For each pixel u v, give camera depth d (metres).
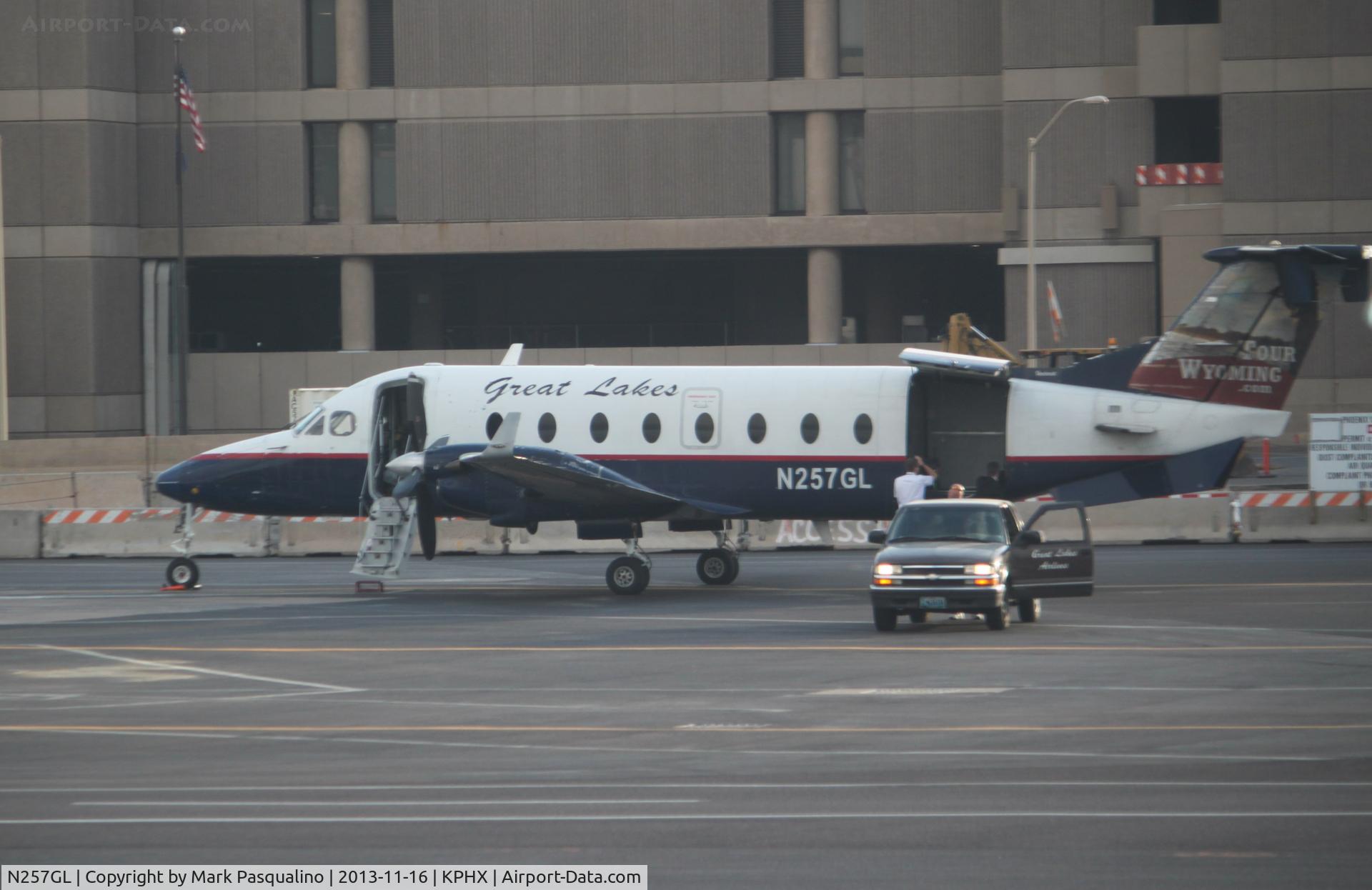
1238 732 53.78
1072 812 42.72
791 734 54.84
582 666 71.81
